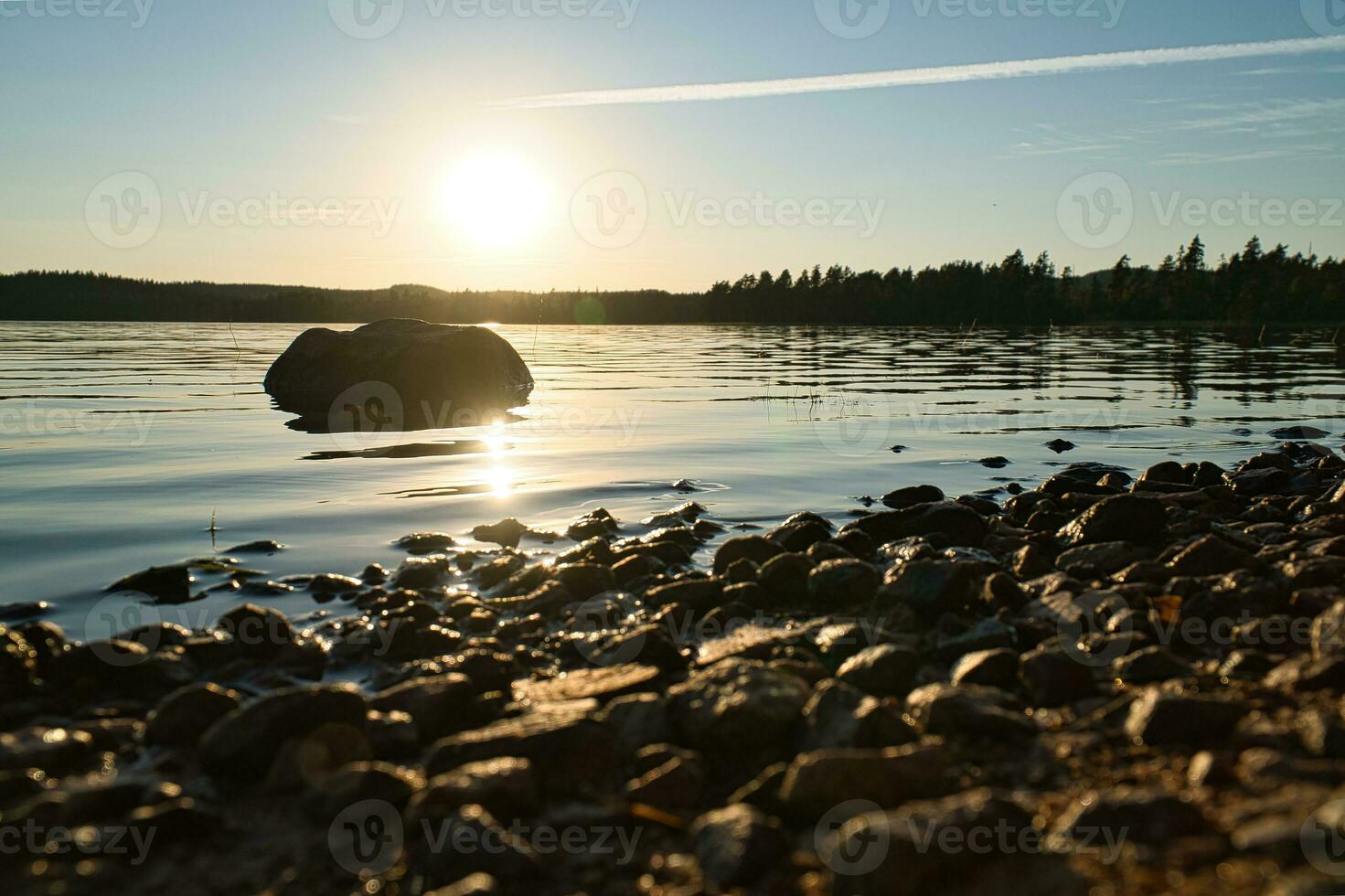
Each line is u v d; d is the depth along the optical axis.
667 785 2.45
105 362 18.34
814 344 31.62
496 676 3.34
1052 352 26.50
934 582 4.06
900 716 2.67
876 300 64.69
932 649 3.65
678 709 2.88
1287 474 7.38
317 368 12.33
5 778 2.46
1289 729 2.49
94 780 2.57
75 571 4.76
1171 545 5.34
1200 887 1.83
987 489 7.35
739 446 9.10
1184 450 9.35
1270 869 1.83
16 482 6.87
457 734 2.93
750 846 2.08
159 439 8.93
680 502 6.68
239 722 2.61
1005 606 4.09
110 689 3.24
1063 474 7.93
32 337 29.95
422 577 4.69
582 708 2.89
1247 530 5.70
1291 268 62.31
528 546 5.48
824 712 2.73
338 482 7.05
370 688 3.36
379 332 12.99
